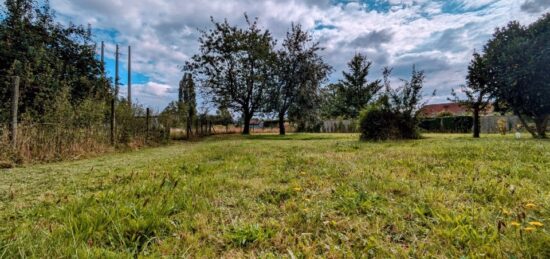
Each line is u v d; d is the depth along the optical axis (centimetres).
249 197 229
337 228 161
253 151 619
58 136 585
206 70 2059
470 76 1014
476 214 169
